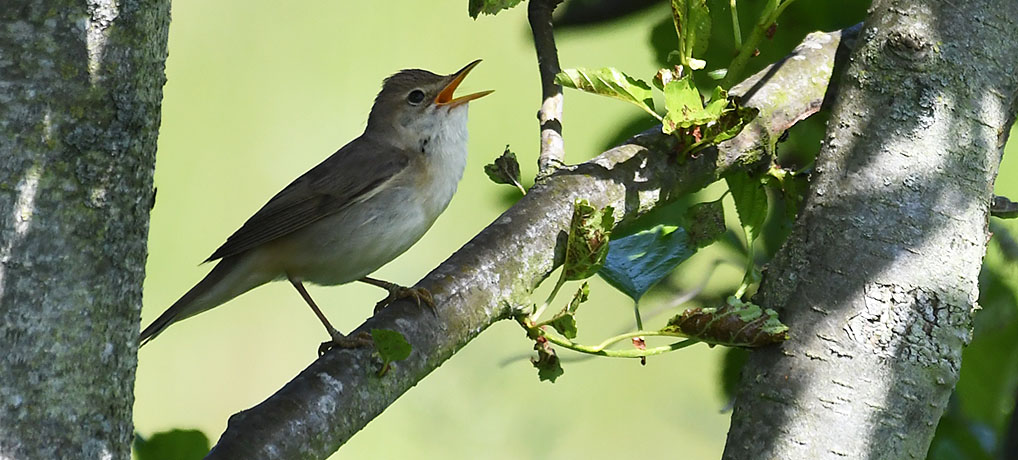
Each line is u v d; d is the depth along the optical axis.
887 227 5.30
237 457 4.43
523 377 12.09
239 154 12.70
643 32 9.27
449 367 12.12
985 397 7.48
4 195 3.75
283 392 4.72
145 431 11.50
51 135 3.80
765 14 6.18
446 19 13.06
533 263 5.60
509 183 6.25
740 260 8.05
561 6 8.70
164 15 4.09
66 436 3.80
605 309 12.25
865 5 7.75
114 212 3.92
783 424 5.15
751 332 5.23
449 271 5.42
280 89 12.95
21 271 3.75
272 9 13.35
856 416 5.09
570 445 11.68
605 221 5.43
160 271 12.22
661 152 6.16
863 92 5.63
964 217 5.36
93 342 3.87
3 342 3.72
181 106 12.74
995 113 5.59
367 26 13.26
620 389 11.97
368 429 11.73
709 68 7.61
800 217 5.57
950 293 5.23
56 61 3.81
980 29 5.63
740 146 6.32
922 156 5.41
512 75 12.82
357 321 12.45
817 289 5.30
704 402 11.87
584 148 10.87
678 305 8.12
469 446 11.70
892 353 5.13
